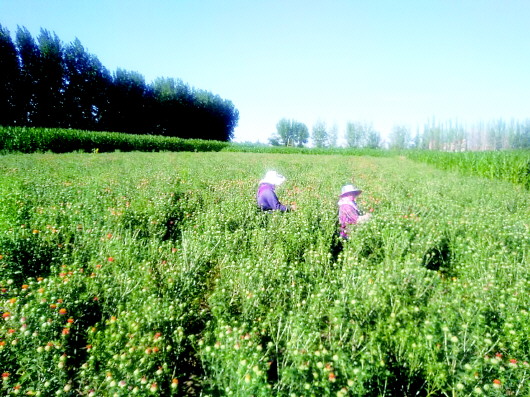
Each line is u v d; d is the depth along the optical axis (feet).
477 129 328.90
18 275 13.97
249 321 11.13
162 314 10.42
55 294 11.11
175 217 23.09
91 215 20.68
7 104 144.97
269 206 23.20
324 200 26.63
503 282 13.03
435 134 313.94
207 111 259.60
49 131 88.07
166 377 9.00
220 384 8.40
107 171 42.47
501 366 8.05
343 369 7.62
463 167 60.29
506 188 37.22
